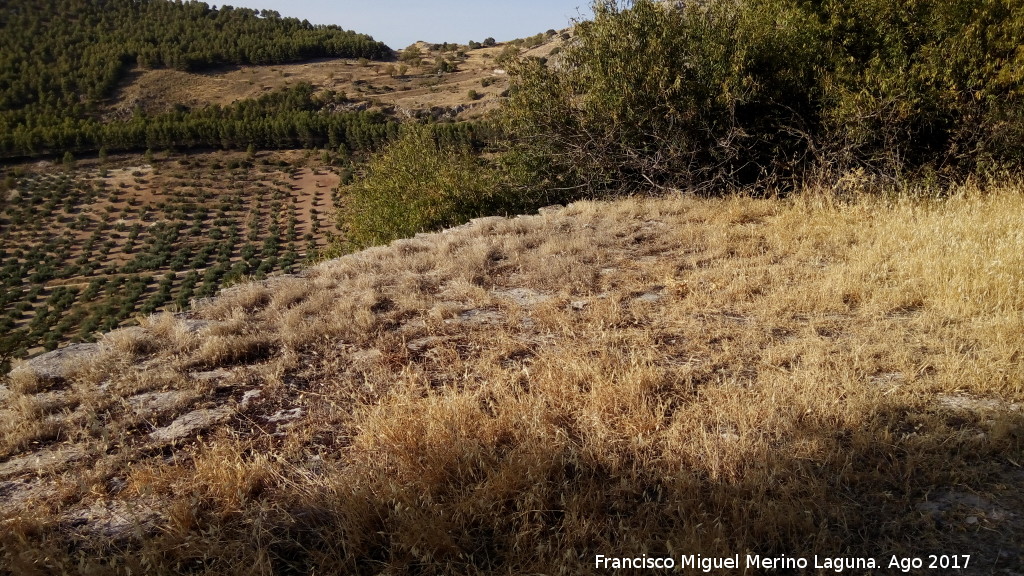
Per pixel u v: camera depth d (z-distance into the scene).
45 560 2.31
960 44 7.73
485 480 2.72
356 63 176.12
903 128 8.21
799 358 3.78
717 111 9.29
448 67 159.12
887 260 5.39
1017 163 7.87
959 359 3.51
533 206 11.88
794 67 9.02
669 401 3.24
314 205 89.19
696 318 4.54
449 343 4.41
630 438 3.01
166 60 163.62
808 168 8.77
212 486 2.80
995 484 2.54
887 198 7.26
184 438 3.33
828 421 3.01
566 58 10.67
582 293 5.27
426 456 2.86
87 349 4.68
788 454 2.76
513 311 4.89
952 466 2.63
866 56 8.77
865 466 2.72
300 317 5.01
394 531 2.49
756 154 9.29
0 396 3.96
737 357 3.83
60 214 87.12
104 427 3.40
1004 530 2.31
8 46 170.12
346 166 102.19
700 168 9.56
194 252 74.12
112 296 58.94
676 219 7.50
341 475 2.81
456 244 7.14
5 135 107.62
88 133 110.38
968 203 6.70
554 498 2.64
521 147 11.48
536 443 2.91
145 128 112.25
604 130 10.15
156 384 3.96
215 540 2.40
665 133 9.62
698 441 2.91
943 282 4.62
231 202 90.69
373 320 4.80
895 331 4.03
